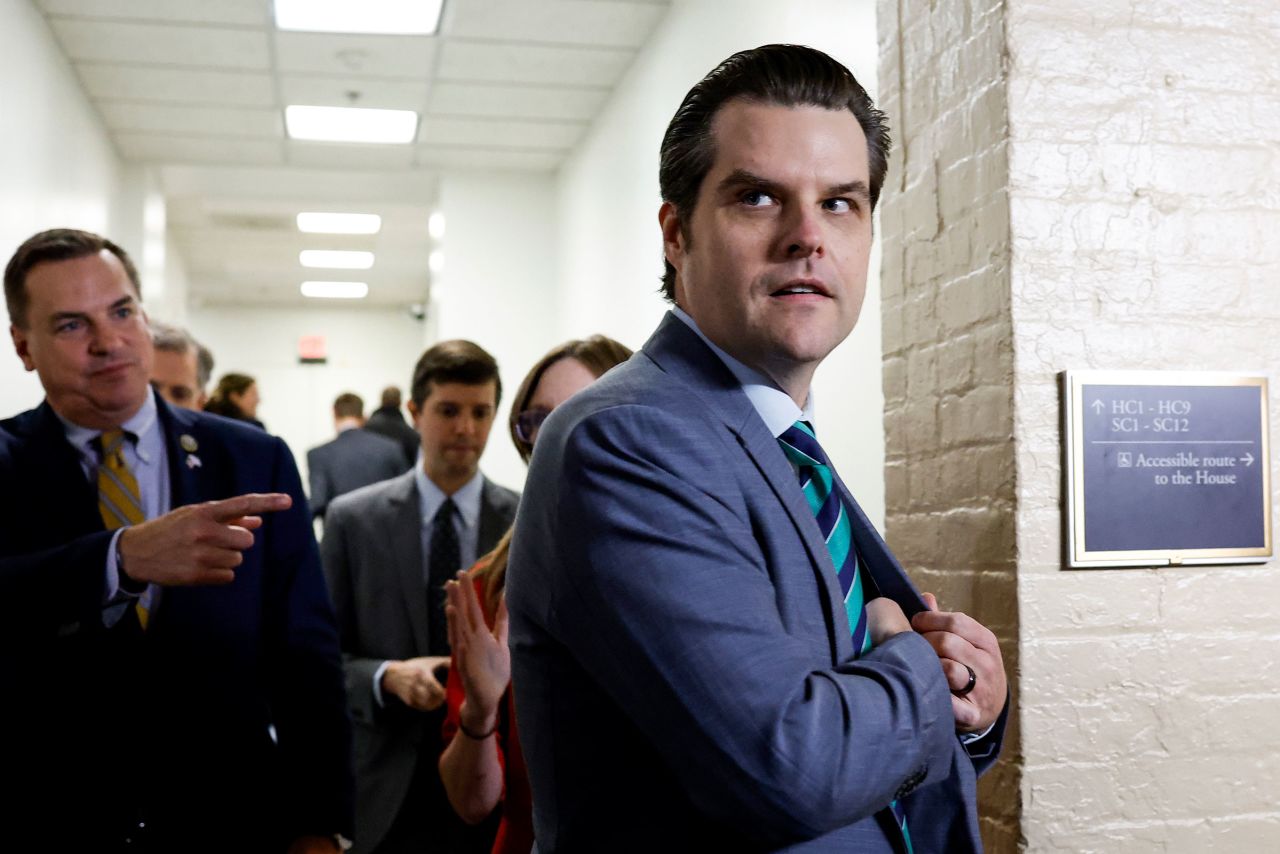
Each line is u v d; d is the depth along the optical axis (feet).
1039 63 5.14
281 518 5.16
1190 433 5.15
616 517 2.73
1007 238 5.07
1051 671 4.97
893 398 6.09
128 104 17.61
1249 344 5.29
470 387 7.22
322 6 14.16
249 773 4.80
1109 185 5.19
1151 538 5.08
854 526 3.39
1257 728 5.16
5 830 4.40
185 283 32.37
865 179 3.19
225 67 16.08
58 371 4.66
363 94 17.26
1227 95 5.35
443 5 14.15
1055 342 5.08
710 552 2.72
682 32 13.50
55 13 14.08
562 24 14.67
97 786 4.50
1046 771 4.94
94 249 4.80
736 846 2.80
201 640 4.73
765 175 3.06
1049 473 5.03
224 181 22.11
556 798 2.96
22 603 4.20
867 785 2.59
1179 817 5.06
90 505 4.74
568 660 2.97
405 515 7.26
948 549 5.52
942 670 2.89
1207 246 5.28
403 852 6.38
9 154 12.28
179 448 4.98
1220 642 5.15
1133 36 5.26
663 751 2.68
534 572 3.01
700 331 3.24
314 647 5.08
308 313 38.83
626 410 2.88
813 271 3.06
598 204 17.93
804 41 9.73
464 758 4.92
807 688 2.63
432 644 7.06
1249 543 5.19
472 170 21.42
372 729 6.61
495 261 21.34
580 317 19.13
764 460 3.01
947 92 5.61
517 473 21.17
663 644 2.62
